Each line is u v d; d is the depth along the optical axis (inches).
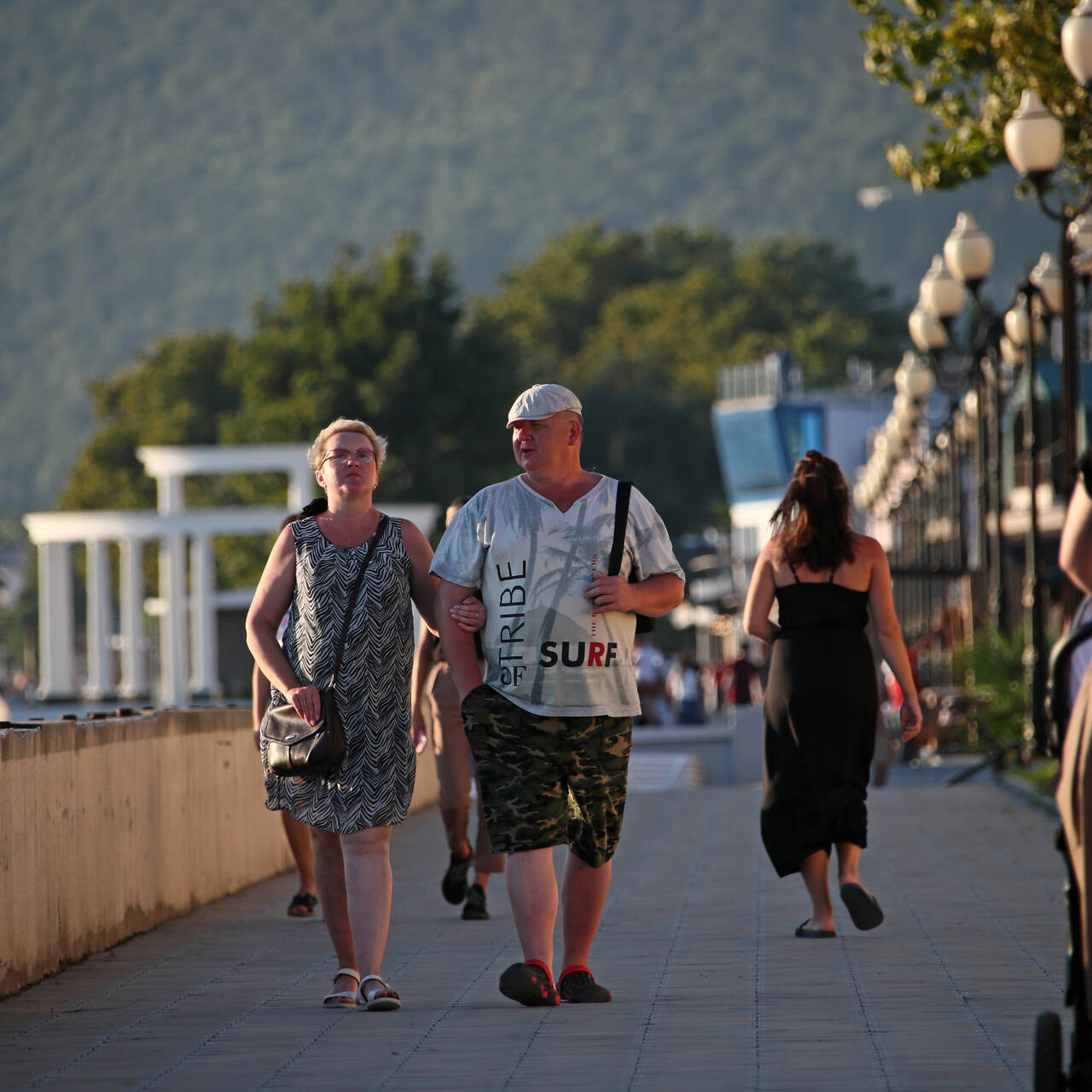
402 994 1030.4
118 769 1285.7
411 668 1013.2
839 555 1200.2
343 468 1013.8
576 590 952.9
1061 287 2250.2
